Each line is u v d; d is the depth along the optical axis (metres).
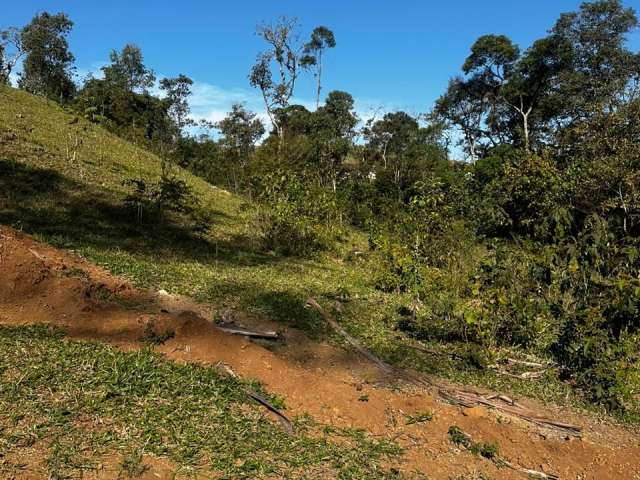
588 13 31.19
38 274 5.69
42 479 3.10
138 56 42.56
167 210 11.98
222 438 3.85
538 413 5.21
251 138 35.44
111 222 9.95
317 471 3.72
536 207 14.09
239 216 14.26
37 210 9.31
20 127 14.91
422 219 10.86
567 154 16.25
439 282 8.24
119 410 3.93
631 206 12.20
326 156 26.86
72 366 4.42
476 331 6.66
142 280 7.04
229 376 4.82
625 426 5.23
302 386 4.92
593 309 5.97
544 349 6.57
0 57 35.44
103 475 3.22
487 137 39.84
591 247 6.86
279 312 6.85
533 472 4.23
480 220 13.61
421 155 28.48
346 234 14.60
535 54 32.41
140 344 5.16
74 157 13.60
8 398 3.79
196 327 5.44
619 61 30.44
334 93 36.66
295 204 12.60
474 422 4.78
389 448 4.21
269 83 34.94
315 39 37.28
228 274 8.34
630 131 14.05
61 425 3.62
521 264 7.02
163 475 3.33
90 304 5.70
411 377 5.55
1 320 5.15
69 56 43.16
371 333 6.77
